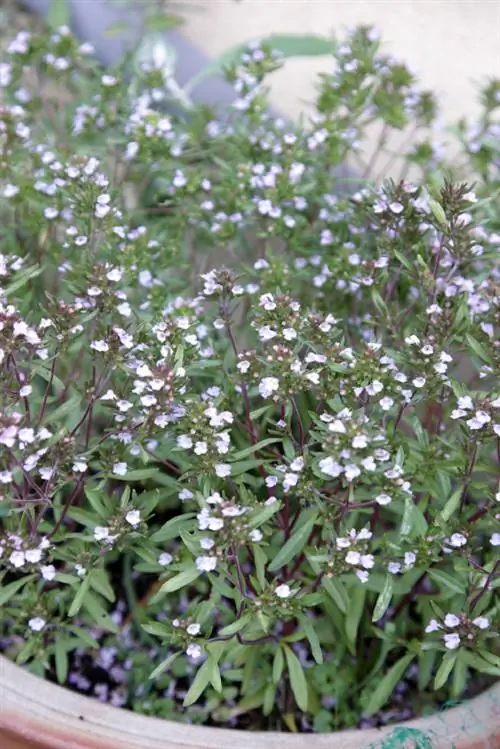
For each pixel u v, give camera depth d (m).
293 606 0.52
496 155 0.64
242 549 0.57
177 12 0.75
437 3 0.70
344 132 0.64
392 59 0.64
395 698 0.58
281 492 0.58
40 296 0.63
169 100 0.69
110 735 0.50
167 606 0.60
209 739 0.51
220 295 0.55
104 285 0.54
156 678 0.58
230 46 0.76
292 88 0.75
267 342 0.56
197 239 0.66
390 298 0.60
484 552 0.59
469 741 0.50
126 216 0.62
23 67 0.66
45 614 0.55
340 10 0.73
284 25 0.74
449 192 0.54
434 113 0.65
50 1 0.76
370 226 0.61
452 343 0.57
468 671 0.57
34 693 0.51
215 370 0.57
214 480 0.53
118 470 0.53
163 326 0.53
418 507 0.55
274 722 0.58
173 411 0.52
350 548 0.51
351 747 0.50
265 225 0.63
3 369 0.52
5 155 0.60
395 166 0.73
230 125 0.68
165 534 0.54
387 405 0.52
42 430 0.51
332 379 0.53
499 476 0.55
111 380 0.58
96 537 0.52
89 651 0.59
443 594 0.56
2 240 0.63
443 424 0.60
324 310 0.61
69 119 0.65
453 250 0.55
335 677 0.58
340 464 0.50
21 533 0.52
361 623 0.58
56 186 0.60
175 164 0.64
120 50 0.76
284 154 0.63
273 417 0.59
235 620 0.54
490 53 0.69
